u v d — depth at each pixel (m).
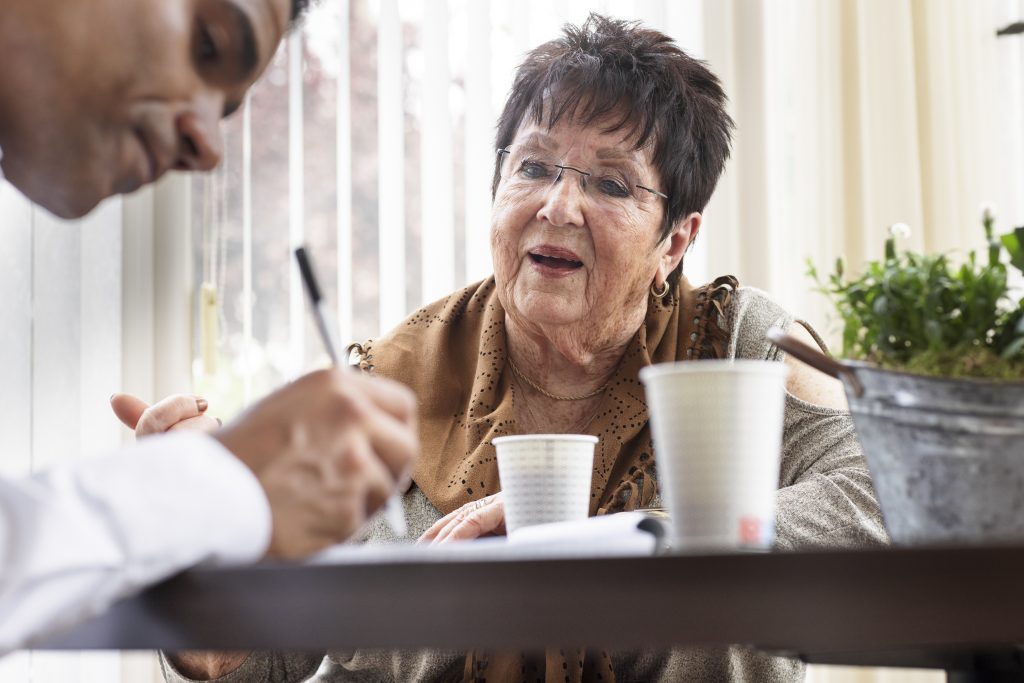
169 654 1.38
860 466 1.49
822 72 2.66
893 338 0.90
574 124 1.67
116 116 0.74
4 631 0.57
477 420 1.68
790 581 0.59
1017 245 0.91
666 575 0.59
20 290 2.47
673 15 2.64
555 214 1.63
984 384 0.80
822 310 2.60
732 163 2.62
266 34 0.78
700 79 1.75
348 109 2.59
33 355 2.48
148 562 0.61
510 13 2.60
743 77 2.64
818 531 1.32
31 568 0.57
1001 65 2.70
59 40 0.72
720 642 0.59
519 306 1.66
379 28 2.61
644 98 1.66
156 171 0.78
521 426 1.73
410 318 1.87
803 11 2.68
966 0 2.70
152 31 0.73
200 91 0.77
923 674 2.46
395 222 2.58
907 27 2.67
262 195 2.59
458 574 0.61
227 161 2.58
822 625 0.59
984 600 0.58
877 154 2.65
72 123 0.74
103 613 0.64
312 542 0.69
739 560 0.59
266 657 1.46
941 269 0.91
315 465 0.69
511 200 1.67
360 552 0.71
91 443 2.51
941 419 0.82
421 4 2.62
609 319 1.67
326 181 2.59
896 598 0.58
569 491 1.18
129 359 2.55
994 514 0.81
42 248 2.49
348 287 2.57
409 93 2.62
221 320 2.57
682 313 1.78
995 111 2.69
